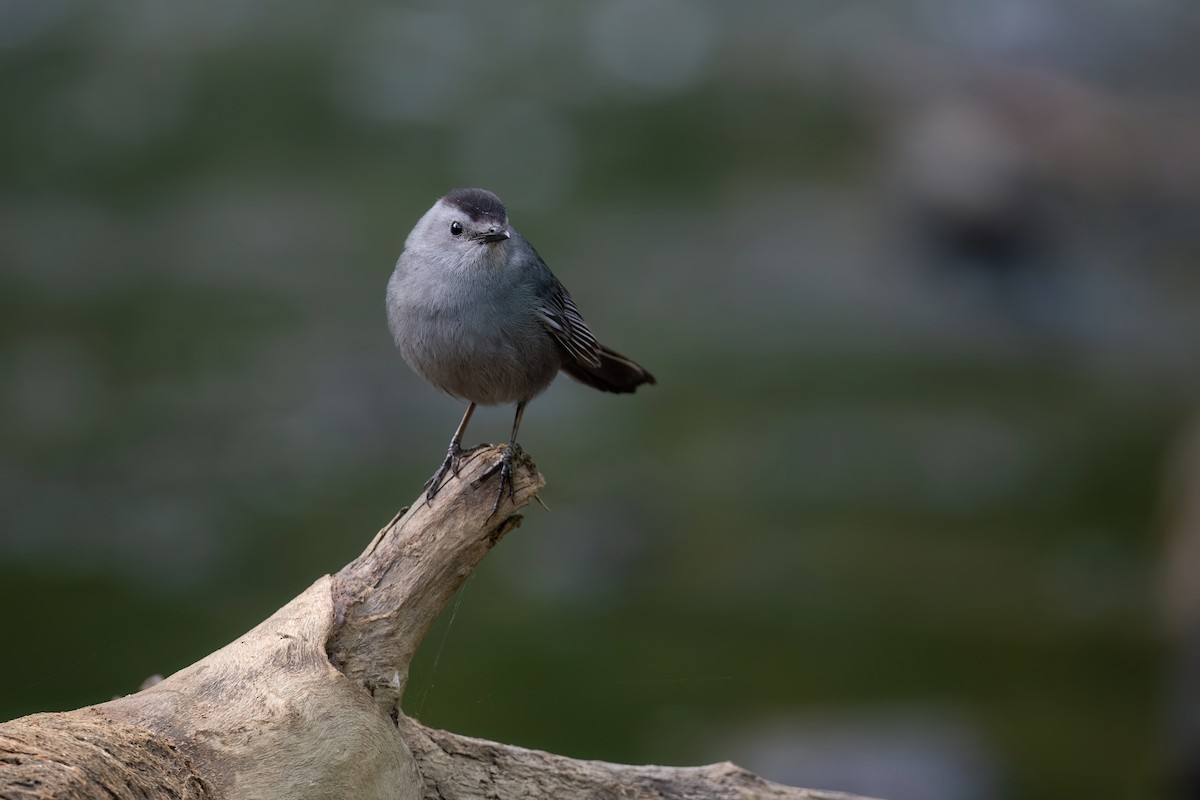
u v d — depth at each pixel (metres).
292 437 17.03
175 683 5.24
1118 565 15.14
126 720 5.05
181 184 23.81
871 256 22.84
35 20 28.83
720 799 6.23
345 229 22.42
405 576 5.61
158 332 19.39
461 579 5.75
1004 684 12.89
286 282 20.83
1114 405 18.91
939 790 11.38
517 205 23.41
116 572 14.05
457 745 5.90
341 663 5.48
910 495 16.55
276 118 25.89
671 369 19.28
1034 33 29.20
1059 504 16.34
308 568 14.23
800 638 13.60
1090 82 27.47
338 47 28.36
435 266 7.16
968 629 13.73
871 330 20.91
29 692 11.61
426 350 7.30
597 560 14.93
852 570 14.98
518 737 11.67
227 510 15.43
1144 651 13.59
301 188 23.72
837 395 18.89
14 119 25.34
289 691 5.19
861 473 16.95
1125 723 12.66
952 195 22.83
